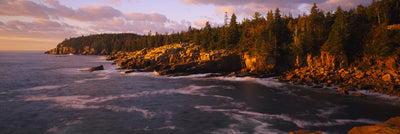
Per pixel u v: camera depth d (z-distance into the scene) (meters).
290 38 72.12
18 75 57.81
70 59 150.88
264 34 69.69
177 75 58.28
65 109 25.66
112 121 21.73
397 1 61.62
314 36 61.31
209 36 107.88
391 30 45.97
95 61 127.56
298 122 21.19
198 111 25.14
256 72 59.81
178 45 101.56
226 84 44.59
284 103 28.58
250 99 31.03
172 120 22.12
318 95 32.91
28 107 26.39
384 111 24.34
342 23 54.88
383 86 36.00
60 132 19.00
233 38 87.06
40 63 106.75
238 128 19.80
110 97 32.28
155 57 81.69
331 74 48.72
